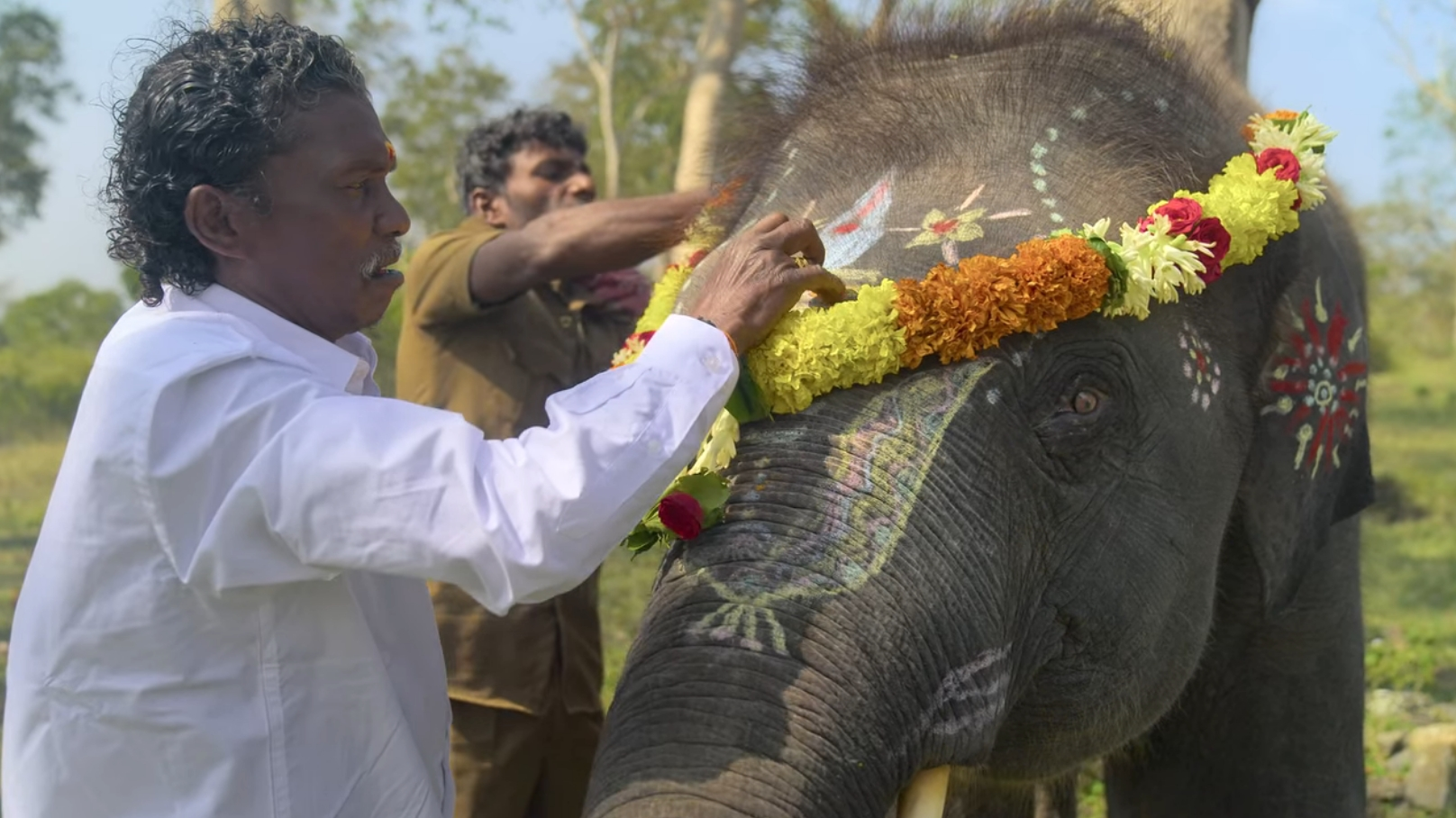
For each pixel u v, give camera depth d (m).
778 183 2.77
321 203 2.03
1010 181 2.54
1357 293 3.09
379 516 1.85
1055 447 2.38
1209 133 2.77
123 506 1.93
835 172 2.69
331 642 2.03
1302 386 2.79
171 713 1.95
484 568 1.86
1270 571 2.82
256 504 1.87
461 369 3.82
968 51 2.86
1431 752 5.27
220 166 1.98
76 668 1.97
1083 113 2.68
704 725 1.94
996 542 2.25
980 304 2.26
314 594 2.01
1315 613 3.20
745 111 3.07
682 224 3.47
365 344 2.30
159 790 1.98
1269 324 2.79
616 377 1.97
